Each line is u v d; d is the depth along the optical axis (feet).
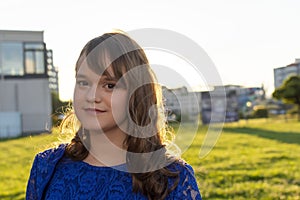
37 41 104.37
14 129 103.50
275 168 34.76
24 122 104.68
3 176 36.24
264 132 77.46
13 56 104.78
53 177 4.93
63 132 5.38
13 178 35.01
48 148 5.49
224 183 28.58
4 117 103.09
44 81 104.27
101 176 4.74
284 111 116.67
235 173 32.04
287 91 76.59
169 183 4.71
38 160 5.13
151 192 4.62
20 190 28.99
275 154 44.42
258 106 112.57
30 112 104.88
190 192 4.78
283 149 49.29
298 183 28.73
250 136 68.95
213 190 26.02
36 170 5.07
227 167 35.14
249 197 24.54
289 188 26.71
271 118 114.21
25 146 67.21
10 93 105.19
